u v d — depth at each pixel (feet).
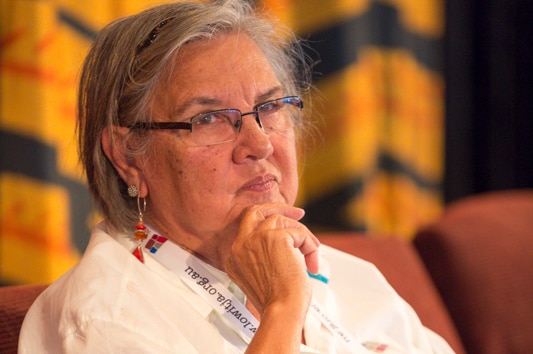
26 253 16.89
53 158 17.01
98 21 17.54
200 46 10.71
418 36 22.68
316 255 10.56
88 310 9.91
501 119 24.03
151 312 10.13
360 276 13.15
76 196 17.63
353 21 20.65
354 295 12.87
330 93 20.62
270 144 10.61
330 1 20.39
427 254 15.90
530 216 16.61
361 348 11.66
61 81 17.11
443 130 23.54
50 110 16.92
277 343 9.32
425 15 22.80
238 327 10.71
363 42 20.99
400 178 22.29
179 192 10.73
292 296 9.74
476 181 24.34
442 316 14.40
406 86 22.29
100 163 11.17
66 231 17.34
